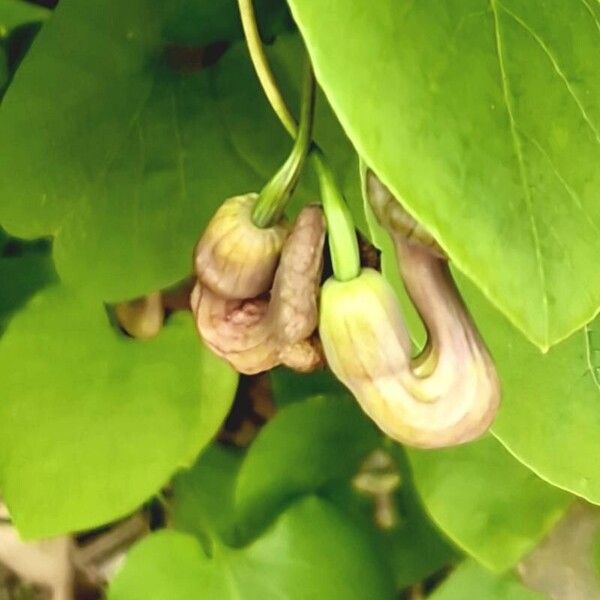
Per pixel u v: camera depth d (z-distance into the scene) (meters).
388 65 0.24
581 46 0.26
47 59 0.36
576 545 0.40
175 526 0.43
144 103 0.37
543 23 0.26
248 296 0.29
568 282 0.25
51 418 0.39
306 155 0.28
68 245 0.37
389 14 0.24
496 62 0.25
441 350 0.28
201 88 0.37
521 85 0.25
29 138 0.36
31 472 0.39
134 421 0.39
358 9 0.24
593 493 0.33
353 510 0.41
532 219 0.25
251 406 0.44
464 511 0.38
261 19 0.35
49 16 0.36
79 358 0.39
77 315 0.40
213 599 0.40
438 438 0.27
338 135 0.34
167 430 0.39
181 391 0.39
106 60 0.36
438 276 0.28
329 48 0.24
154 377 0.40
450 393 0.27
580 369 0.33
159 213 0.37
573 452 0.33
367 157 0.24
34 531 0.39
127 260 0.38
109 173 0.37
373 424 0.41
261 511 0.41
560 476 0.33
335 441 0.41
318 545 0.41
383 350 0.27
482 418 0.28
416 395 0.27
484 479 0.38
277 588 0.40
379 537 0.41
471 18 0.25
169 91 0.37
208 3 0.36
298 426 0.41
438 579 0.45
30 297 0.41
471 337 0.28
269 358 0.29
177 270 0.38
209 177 0.37
